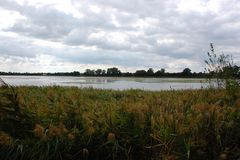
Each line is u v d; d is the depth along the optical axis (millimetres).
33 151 3893
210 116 4359
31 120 4371
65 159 3992
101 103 5680
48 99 5848
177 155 3889
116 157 4086
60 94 7367
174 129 4094
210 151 4105
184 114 4688
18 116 4312
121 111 4660
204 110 4652
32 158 3852
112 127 4305
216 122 4289
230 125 4301
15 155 3859
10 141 3941
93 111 4707
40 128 3977
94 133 4164
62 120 4477
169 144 3977
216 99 5984
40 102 5609
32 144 4012
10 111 4258
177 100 5770
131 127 4328
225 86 7195
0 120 4199
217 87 7590
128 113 4551
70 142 4020
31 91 8016
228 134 4262
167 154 3867
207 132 4184
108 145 4098
